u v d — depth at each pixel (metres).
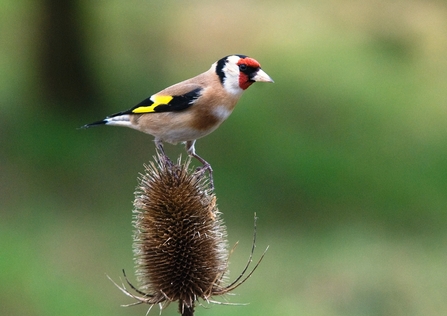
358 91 23.81
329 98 23.19
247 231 15.70
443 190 17.89
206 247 6.83
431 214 17.05
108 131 20.02
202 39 26.47
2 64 23.89
